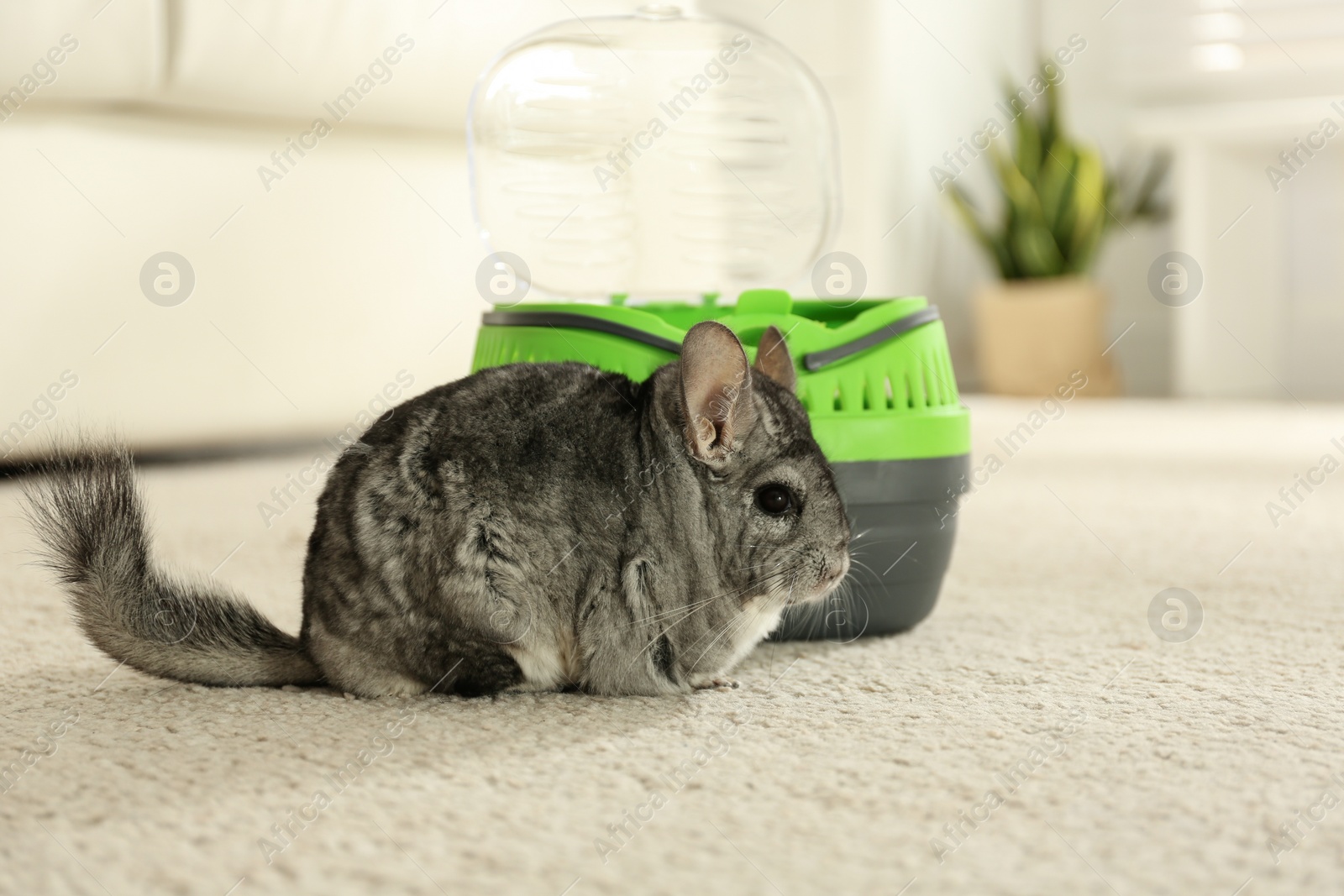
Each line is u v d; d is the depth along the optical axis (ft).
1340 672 7.04
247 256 15.11
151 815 4.91
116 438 7.45
